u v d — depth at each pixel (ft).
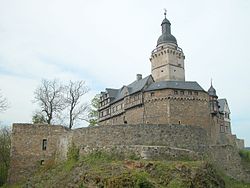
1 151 210.59
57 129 177.99
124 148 145.28
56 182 143.74
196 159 148.77
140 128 151.02
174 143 151.33
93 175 126.41
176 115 220.84
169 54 268.00
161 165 129.80
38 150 174.40
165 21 282.56
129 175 119.75
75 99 248.32
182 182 123.44
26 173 170.91
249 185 166.30
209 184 131.34
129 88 255.91
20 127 176.35
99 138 152.66
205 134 162.71
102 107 290.56
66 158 161.07
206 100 231.09
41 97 239.91
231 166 172.35
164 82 234.38
